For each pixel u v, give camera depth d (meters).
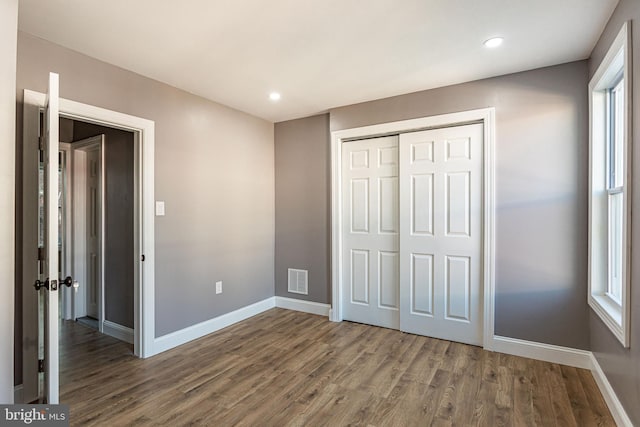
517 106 2.79
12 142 1.59
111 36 2.19
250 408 2.08
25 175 2.14
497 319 2.90
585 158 2.56
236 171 3.75
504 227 2.85
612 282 2.35
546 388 2.29
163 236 2.98
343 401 2.16
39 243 2.19
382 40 2.26
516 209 2.80
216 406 2.11
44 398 2.04
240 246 3.80
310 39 2.24
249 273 3.92
